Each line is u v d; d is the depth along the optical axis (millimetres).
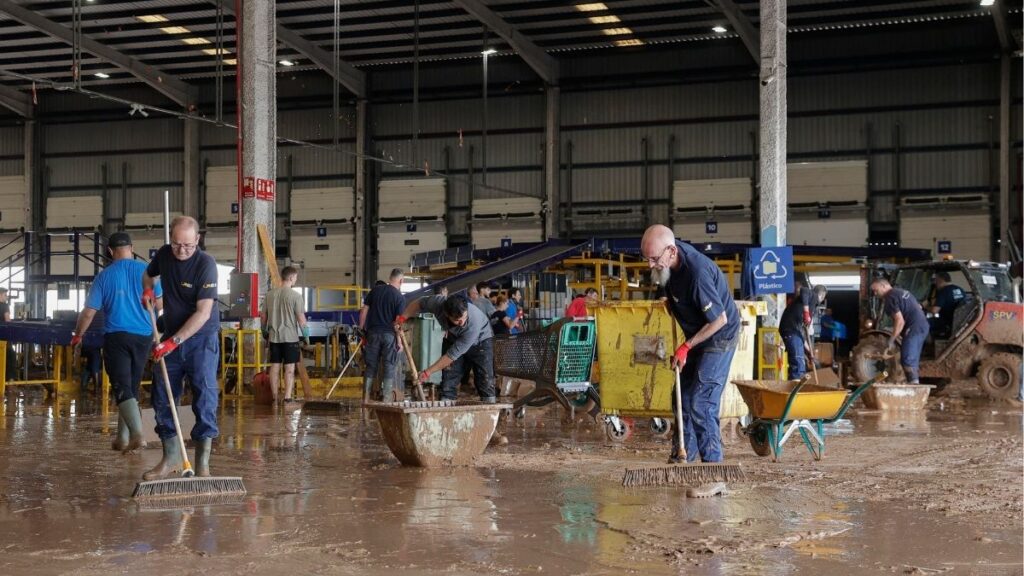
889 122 27797
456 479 6535
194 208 32625
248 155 16922
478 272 19844
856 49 27984
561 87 30297
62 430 9797
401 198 31438
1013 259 23969
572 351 9562
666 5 26422
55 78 32500
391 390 11797
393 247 31469
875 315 16172
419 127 31375
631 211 29719
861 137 27984
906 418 11609
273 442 8898
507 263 20281
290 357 13750
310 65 31109
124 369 7820
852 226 27922
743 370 9219
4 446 8438
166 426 6270
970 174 27141
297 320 13750
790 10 26391
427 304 9031
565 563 4113
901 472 6965
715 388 6562
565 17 27344
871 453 8141
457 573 3953
